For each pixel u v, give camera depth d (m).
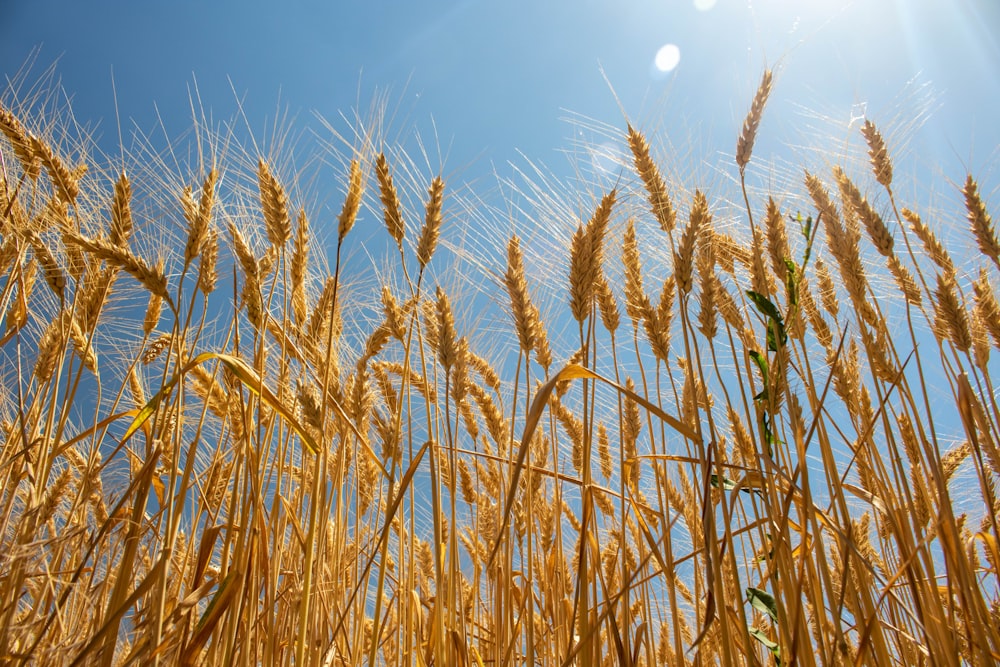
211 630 0.53
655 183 0.66
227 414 0.68
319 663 0.62
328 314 0.69
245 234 0.69
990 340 0.69
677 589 0.87
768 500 0.57
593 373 0.52
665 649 0.82
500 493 0.76
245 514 0.57
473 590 0.83
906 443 0.71
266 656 0.57
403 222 0.66
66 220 0.66
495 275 0.67
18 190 0.65
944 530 0.59
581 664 0.57
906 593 0.70
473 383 0.80
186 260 0.59
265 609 0.59
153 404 0.55
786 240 0.69
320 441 0.59
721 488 0.53
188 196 0.62
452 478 0.62
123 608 0.49
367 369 0.73
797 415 0.57
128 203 0.67
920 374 0.60
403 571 0.67
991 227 0.72
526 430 0.50
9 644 0.51
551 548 0.80
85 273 0.66
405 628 0.65
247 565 0.56
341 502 0.70
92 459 0.61
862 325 0.65
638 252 0.71
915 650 0.69
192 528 0.64
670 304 0.70
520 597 0.76
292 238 0.69
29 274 0.70
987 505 0.58
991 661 0.53
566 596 0.80
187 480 0.56
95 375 0.70
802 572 0.51
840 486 0.56
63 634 0.53
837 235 0.69
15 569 0.52
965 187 0.74
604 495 0.85
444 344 0.65
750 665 0.50
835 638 0.51
